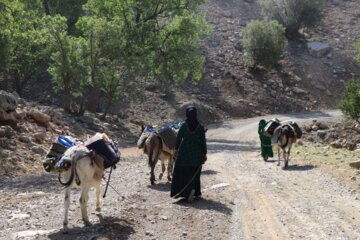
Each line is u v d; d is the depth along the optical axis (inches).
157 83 2177.7
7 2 1079.0
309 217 410.6
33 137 856.9
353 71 2824.8
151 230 359.9
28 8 1578.5
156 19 1563.7
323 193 514.9
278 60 2623.0
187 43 1579.7
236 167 748.6
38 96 1804.9
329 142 1219.2
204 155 463.5
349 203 465.1
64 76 1363.2
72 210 421.7
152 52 1529.3
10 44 1418.6
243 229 370.6
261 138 837.2
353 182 569.0
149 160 560.1
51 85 1872.5
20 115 872.9
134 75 1489.9
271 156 836.0
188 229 365.1
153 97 2050.9
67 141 383.9
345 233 362.9
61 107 1648.6
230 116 2186.3
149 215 403.5
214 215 408.5
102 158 367.6
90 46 1362.0
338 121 1689.2
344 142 1058.1
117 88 1488.7
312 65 2819.9
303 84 2647.6
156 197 490.6
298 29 3075.8
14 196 500.4
